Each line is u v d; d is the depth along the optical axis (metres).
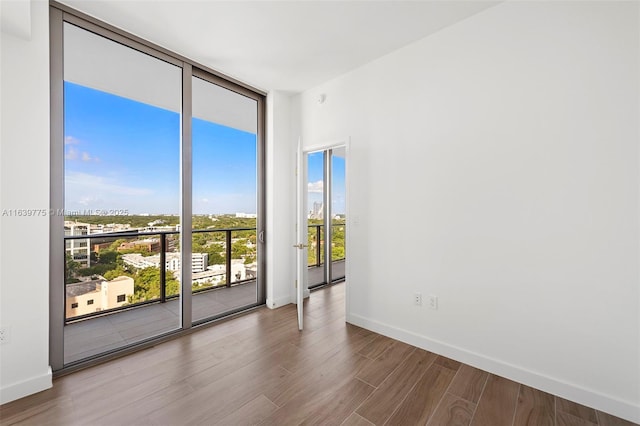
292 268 3.47
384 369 1.98
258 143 3.31
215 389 1.74
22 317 1.65
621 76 1.49
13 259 1.63
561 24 1.67
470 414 1.53
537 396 1.69
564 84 1.66
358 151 2.74
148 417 1.49
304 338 2.47
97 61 2.13
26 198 1.67
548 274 1.72
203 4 1.88
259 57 2.56
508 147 1.86
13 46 1.62
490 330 1.95
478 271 2.00
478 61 1.99
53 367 1.87
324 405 1.60
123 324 2.60
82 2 1.86
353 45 2.38
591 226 1.58
